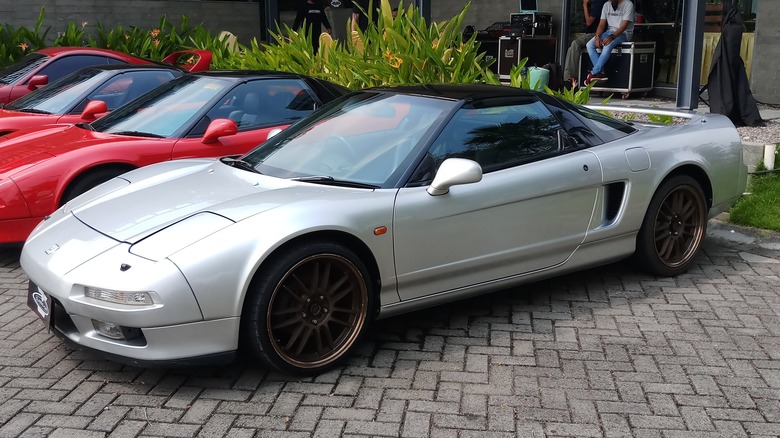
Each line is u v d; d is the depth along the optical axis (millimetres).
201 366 3455
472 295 4238
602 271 5238
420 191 3902
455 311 4535
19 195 5277
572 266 4559
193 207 3744
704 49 12500
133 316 3281
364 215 3711
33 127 6719
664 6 12906
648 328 4266
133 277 3295
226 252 3379
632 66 12273
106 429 3213
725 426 3225
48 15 14391
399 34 8922
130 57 9805
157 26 15391
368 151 4168
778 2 11125
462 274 4105
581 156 4488
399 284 3893
